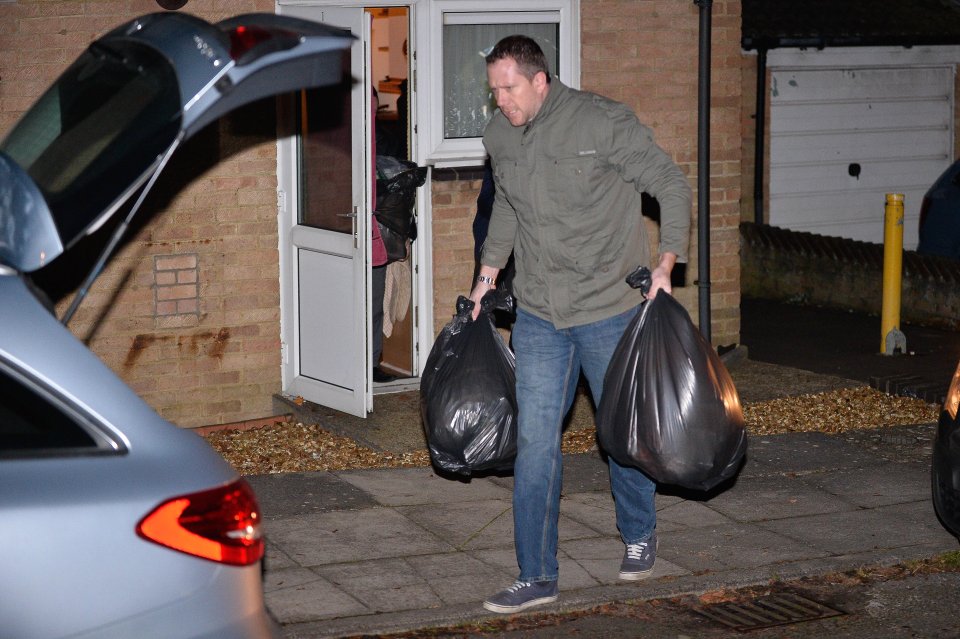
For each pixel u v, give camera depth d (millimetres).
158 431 3291
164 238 7773
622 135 4809
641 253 5043
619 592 5332
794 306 12766
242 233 8000
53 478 3100
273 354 8219
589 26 8820
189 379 7980
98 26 7461
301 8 7926
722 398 4867
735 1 9258
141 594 3117
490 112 8766
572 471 7074
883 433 7961
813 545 5961
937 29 15539
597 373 5059
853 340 10945
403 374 8875
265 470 7160
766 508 6480
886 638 5047
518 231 5113
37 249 3422
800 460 7336
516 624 5074
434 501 6488
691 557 5773
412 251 8625
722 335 9680
